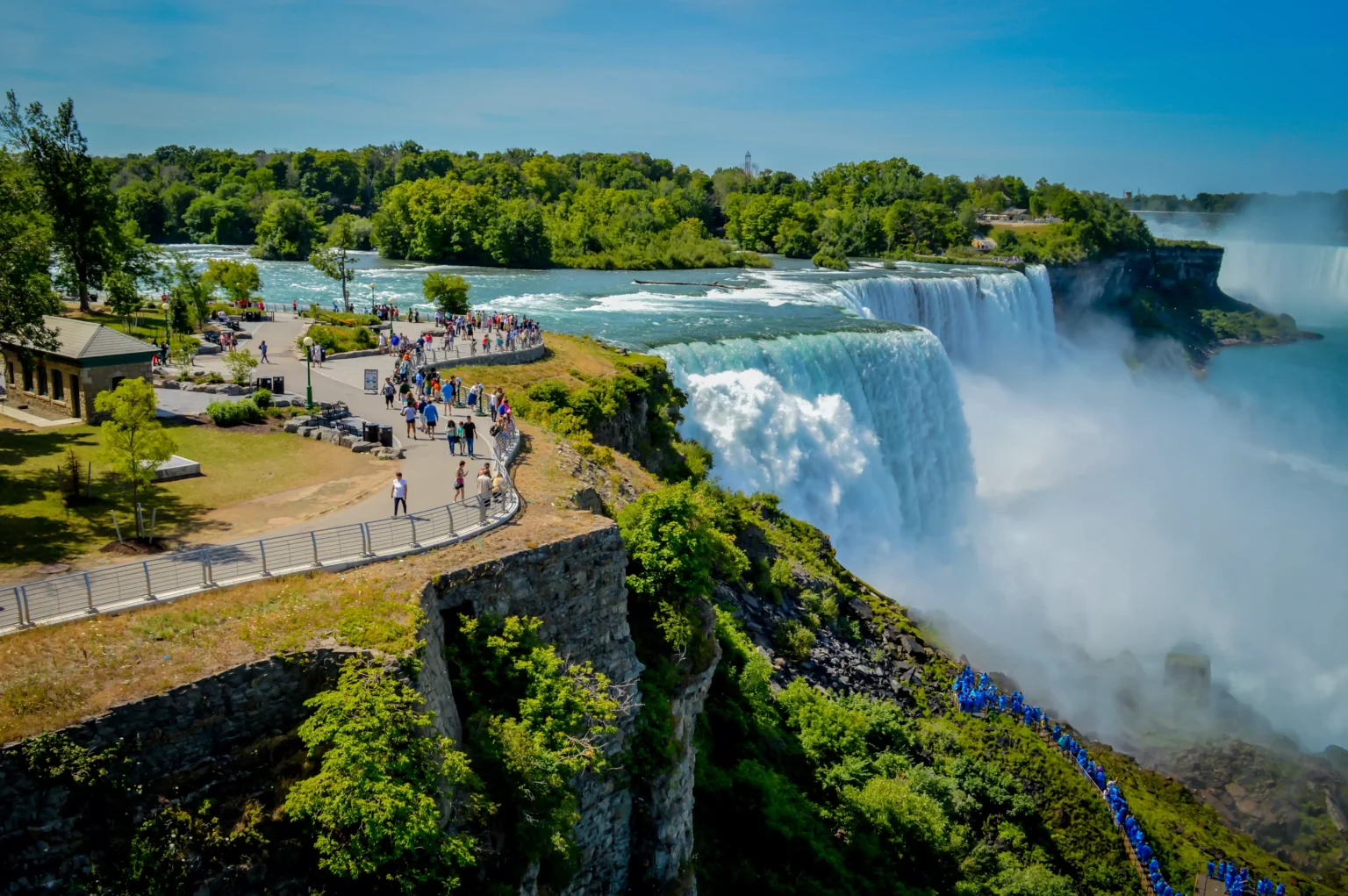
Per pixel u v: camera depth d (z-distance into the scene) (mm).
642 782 26688
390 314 80500
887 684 45625
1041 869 36281
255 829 18172
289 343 64312
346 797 17906
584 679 24797
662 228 184625
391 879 18609
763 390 69062
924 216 188375
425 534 26156
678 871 27266
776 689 40906
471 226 153375
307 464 36031
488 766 21844
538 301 106438
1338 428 129750
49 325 41625
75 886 16641
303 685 19625
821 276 141375
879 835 35656
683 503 30906
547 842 21797
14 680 17953
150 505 30766
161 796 17750
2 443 36844
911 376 80125
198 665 18859
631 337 77062
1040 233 180000
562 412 51531
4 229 37531
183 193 193750
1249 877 39781
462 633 23422
